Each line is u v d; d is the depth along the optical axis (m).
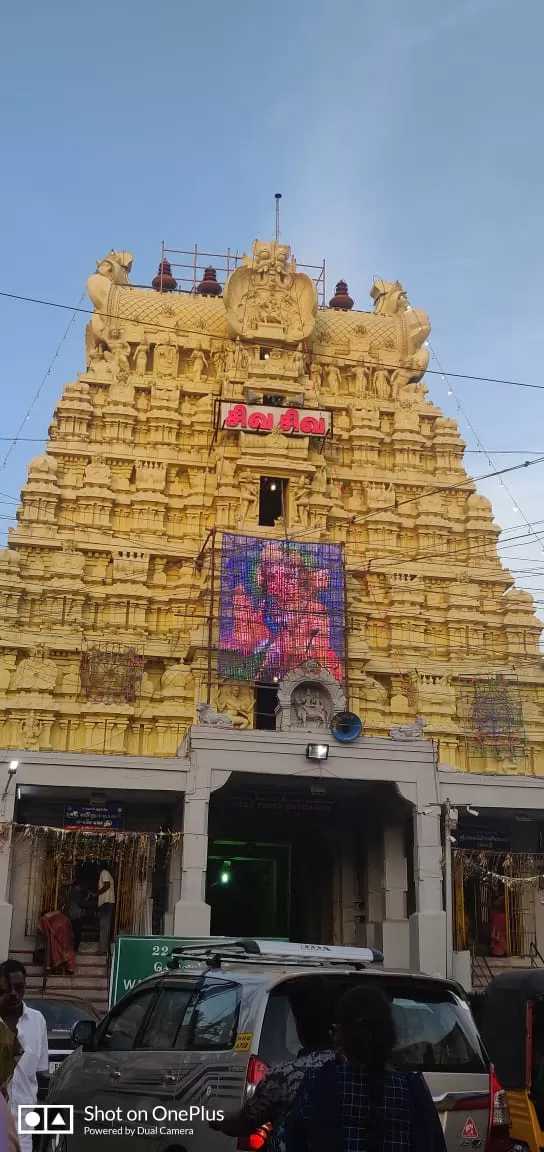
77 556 41.69
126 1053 11.48
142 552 42.31
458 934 32.47
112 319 48.22
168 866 33.38
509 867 34.34
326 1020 9.45
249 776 32.47
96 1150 11.29
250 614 39.56
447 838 31.78
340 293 57.19
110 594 41.25
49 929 30.94
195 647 38.78
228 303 47.59
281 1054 9.29
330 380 48.97
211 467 45.06
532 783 33.66
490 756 40.94
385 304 52.62
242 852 38.88
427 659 43.06
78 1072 12.34
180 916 29.84
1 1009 10.77
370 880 35.25
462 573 45.03
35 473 43.06
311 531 42.25
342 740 32.50
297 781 33.06
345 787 34.06
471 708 41.62
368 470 46.78
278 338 47.31
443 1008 10.36
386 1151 6.72
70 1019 19.81
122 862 32.47
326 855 38.41
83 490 43.28
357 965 10.93
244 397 46.09
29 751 31.00
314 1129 6.81
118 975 22.70
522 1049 15.08
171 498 44.69
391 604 44.16
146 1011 11.88
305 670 34.50
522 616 44.44
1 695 38.16
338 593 40.75
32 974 30.97
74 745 37.97
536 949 34.09
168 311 48.53
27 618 40.19
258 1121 7.81
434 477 47.72
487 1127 9.77
